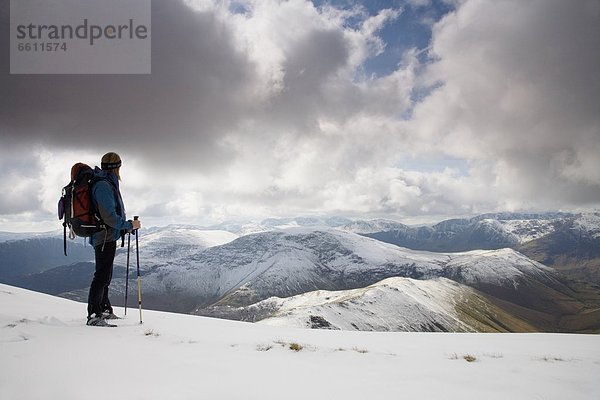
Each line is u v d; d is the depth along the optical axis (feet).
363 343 31.22
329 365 19.65
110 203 26.27
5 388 13.25
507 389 16.89
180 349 20.67
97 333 23.41
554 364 23.25
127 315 35.70
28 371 14.93
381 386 16.33
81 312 37.35
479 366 21.29
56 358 16.90
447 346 32.45
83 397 12.77
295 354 21.97
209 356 19.51
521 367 21.61
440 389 16.31
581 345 36.24
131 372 15.67
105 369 15.85
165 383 14.64
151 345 21.08
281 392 14.71
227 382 15.35
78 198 26.37
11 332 21.52
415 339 36.73
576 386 17.93
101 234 26.89
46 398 12.60
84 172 26.86
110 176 27.78
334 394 14.92
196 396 13.51
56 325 25.58
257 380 16.01
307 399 14.17
